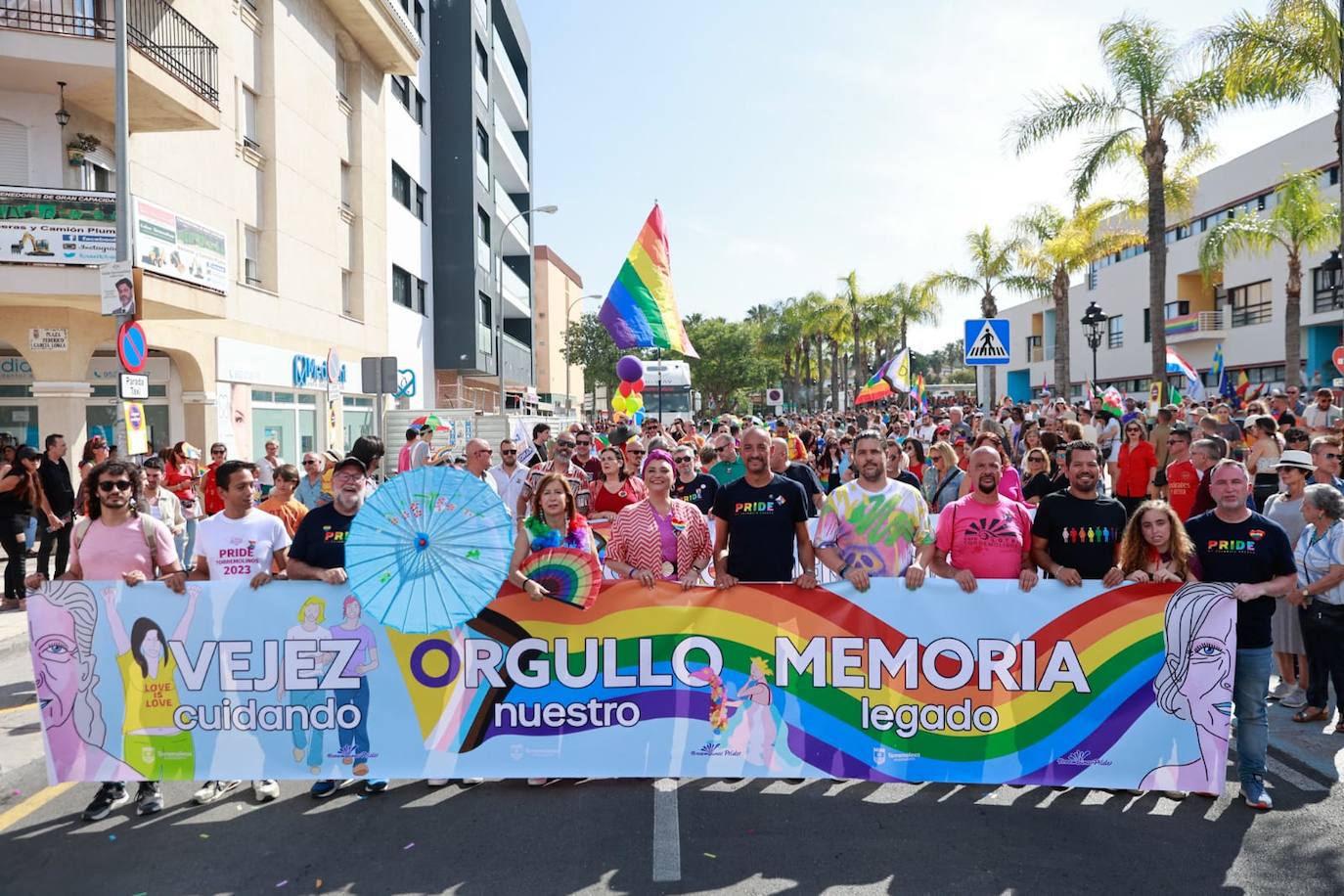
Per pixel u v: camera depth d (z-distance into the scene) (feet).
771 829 15.47
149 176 50.90
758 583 16.97
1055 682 16.71
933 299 143.33
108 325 49.39
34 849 15.03
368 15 77.66
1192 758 16.51
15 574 33.04
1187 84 70.44
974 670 16.76
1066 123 75.82
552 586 16.87
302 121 70.95
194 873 14.10
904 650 16.85
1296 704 21.95
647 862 14.24
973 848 14.74
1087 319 92.17
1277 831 15.34
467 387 131.54
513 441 35.35
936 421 83.56
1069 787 16.99
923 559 17.52
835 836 15.19
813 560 18.22
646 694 16.99
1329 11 49.29
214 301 50.62
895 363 92.73
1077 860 14.32
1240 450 39.68
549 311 221.25
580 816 16.05
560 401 236.43
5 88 44.19
